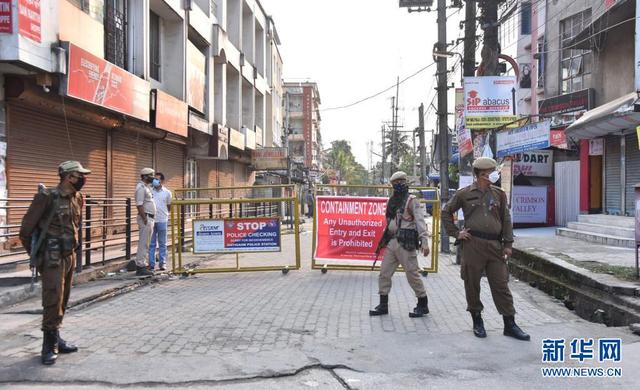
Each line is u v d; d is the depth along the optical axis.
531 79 25.27
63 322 6.35
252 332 5.95
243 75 27.16
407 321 6.50
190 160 19.84
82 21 10.67
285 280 9.66
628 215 14.04
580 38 16.11
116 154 13.49
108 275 9.59
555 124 17.84
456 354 5.17
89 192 12.18
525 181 18.98
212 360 4.96
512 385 4.38
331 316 6.75
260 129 32.75
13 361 4.89
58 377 4.50
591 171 16.03
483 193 5.76
